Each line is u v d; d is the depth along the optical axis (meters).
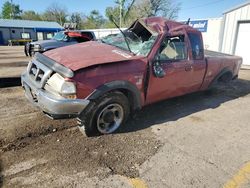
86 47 4.06
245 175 2.90
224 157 3.27
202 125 4.30
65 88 2.98
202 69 4.91
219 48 12.68
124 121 3.85
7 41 39.16
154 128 4.04
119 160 3.04
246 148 3.56
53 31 44.16
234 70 6.16
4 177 2.60
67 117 3.15
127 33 4.62
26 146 3.23
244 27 11.53
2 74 7.58
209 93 6.19
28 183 2.53
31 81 3.51
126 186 2.58
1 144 3.22
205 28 13.25
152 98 4.17
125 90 3.64
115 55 3.69
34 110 4.44
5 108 4.48
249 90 7.05
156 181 2.69
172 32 4.21
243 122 4.56
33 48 10.77
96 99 3.24
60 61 3.28
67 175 2.70
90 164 2.92
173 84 4.38
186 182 2.70
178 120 4.46
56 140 3.43
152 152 3.28
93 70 3.16
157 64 3.92
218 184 2.70
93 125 3.47
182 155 3.25
